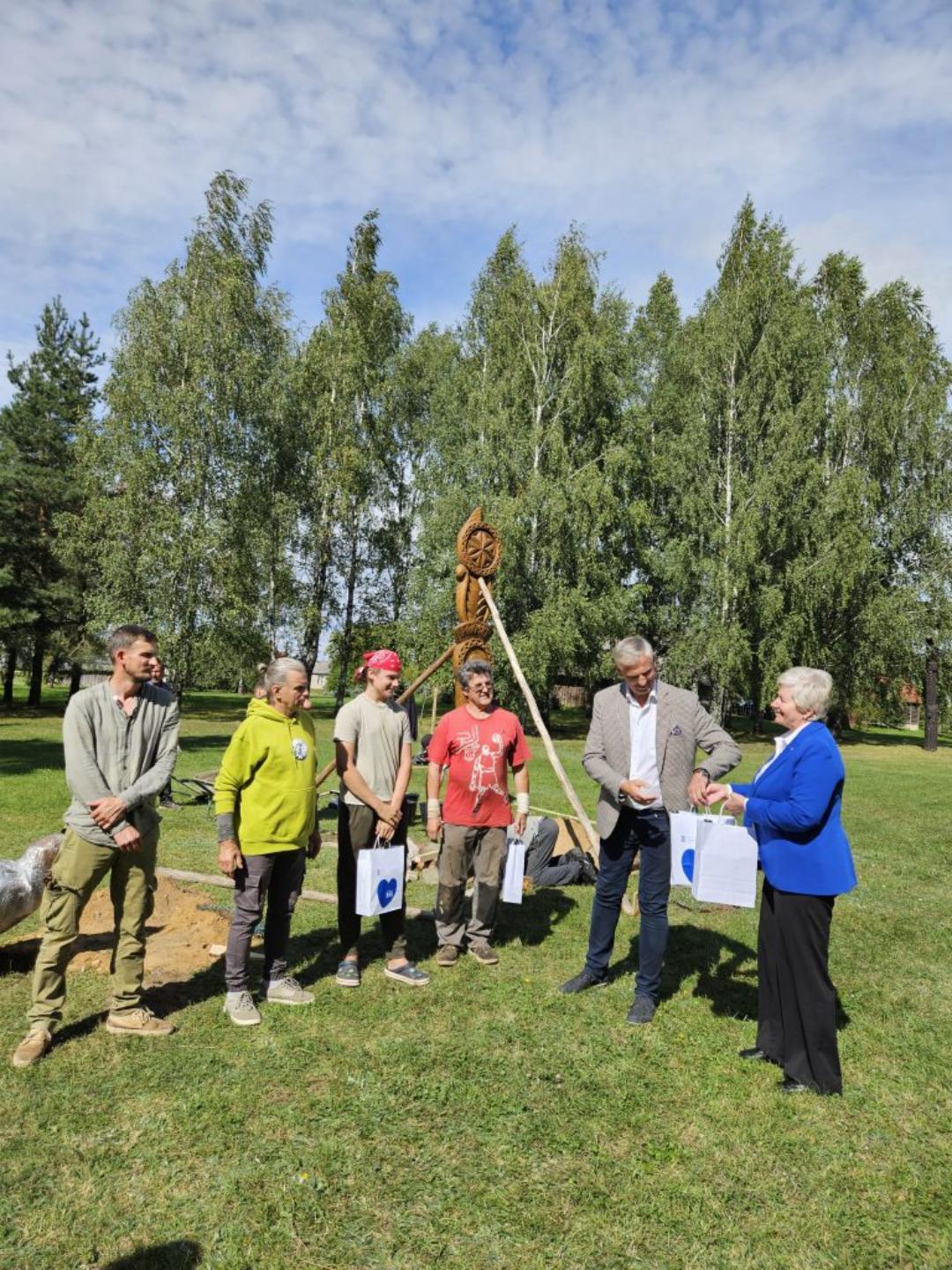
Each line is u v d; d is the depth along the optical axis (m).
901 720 33.62
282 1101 3.44
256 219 21.97
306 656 27.28
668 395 28.16
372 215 29.03
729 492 26.22
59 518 20.94
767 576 26.08
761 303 26.88
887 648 27.62
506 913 6.34
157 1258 2.53
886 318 29.78
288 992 4.41
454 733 5.16
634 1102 3.53
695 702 4.54
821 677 3.82
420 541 25.42
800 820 3.60
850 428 28.14
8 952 4.81
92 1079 3.54
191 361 20.02
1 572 23.12
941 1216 2.87
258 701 4.33
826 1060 3.66
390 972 4.80
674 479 26.69
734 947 5.68
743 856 3.94
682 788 4.46
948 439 28.31
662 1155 3.15
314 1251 2.59
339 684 31.70
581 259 25.77
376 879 4.50
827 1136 3.34
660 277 33.78
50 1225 2.66
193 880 6.64
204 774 10.62
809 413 26.11
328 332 27.02
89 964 4.80
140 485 18.97
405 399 30.20
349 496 26.97
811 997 3.67
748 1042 4.16
